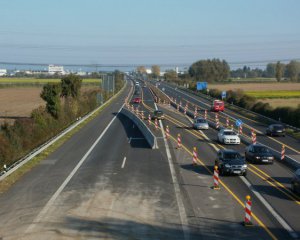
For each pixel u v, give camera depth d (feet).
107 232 58.80
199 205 71.72
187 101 342.23
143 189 82.17
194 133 169.58
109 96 355.97
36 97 377.50
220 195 78.23
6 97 380.37
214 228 60.34
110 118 219.82
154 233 58.34
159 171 98.68
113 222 62.95
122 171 98.32
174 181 88.99
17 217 65.67
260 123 213.05
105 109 272.72
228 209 69.46
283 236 57.11
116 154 120.47
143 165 105.29
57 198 75.92
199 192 80.28
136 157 116.06
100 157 115.85
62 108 176.45
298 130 176.96
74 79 218.79
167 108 289.33
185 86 518.37
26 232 59.00
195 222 62.95
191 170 100.27
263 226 61.21
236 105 293.23
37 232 58.90
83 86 512.63
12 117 218.59
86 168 101.76
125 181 88.69
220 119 227.40
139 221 63.36
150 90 480.64
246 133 175.83
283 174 97.71
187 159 114.42
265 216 65.92
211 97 362.94
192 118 230.07
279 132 165.78
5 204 72.74
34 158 113.19
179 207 70.49
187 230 59.52
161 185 85.46
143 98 375.04
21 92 455.22
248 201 61.05
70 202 73.36
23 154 115.85
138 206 70.95
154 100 353.72
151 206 71.00
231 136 142.61
